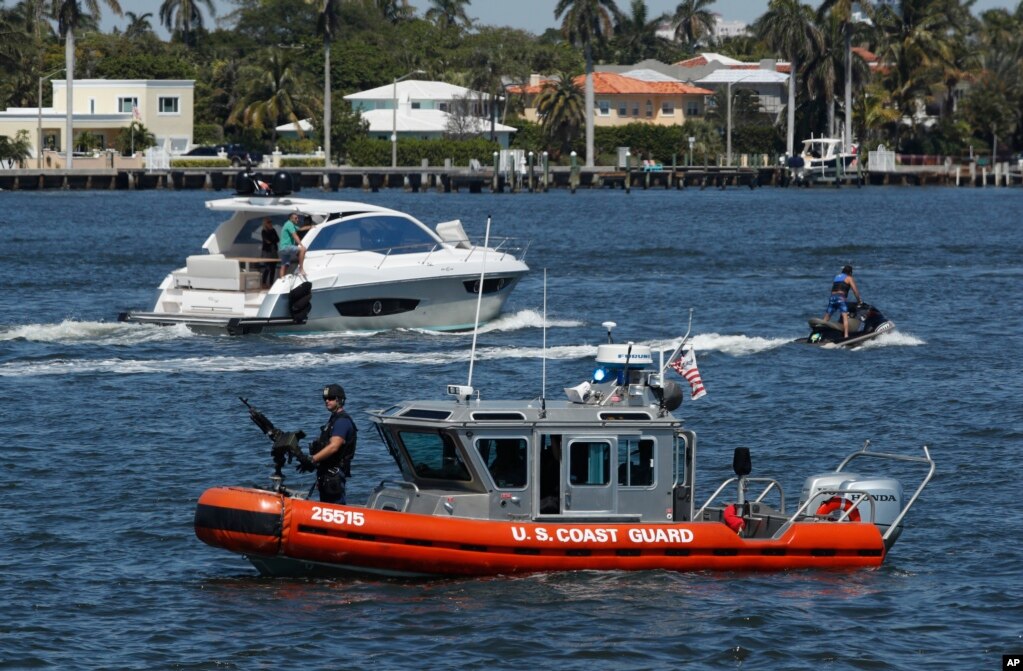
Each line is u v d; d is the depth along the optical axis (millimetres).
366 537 58125
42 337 128125
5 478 78125
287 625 55562
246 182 133625
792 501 75000
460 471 59500
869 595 59438
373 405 101125
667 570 60219
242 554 59000
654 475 60219
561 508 59562
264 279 133375
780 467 82438
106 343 125875
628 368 61469
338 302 130375
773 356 123062
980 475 80312
